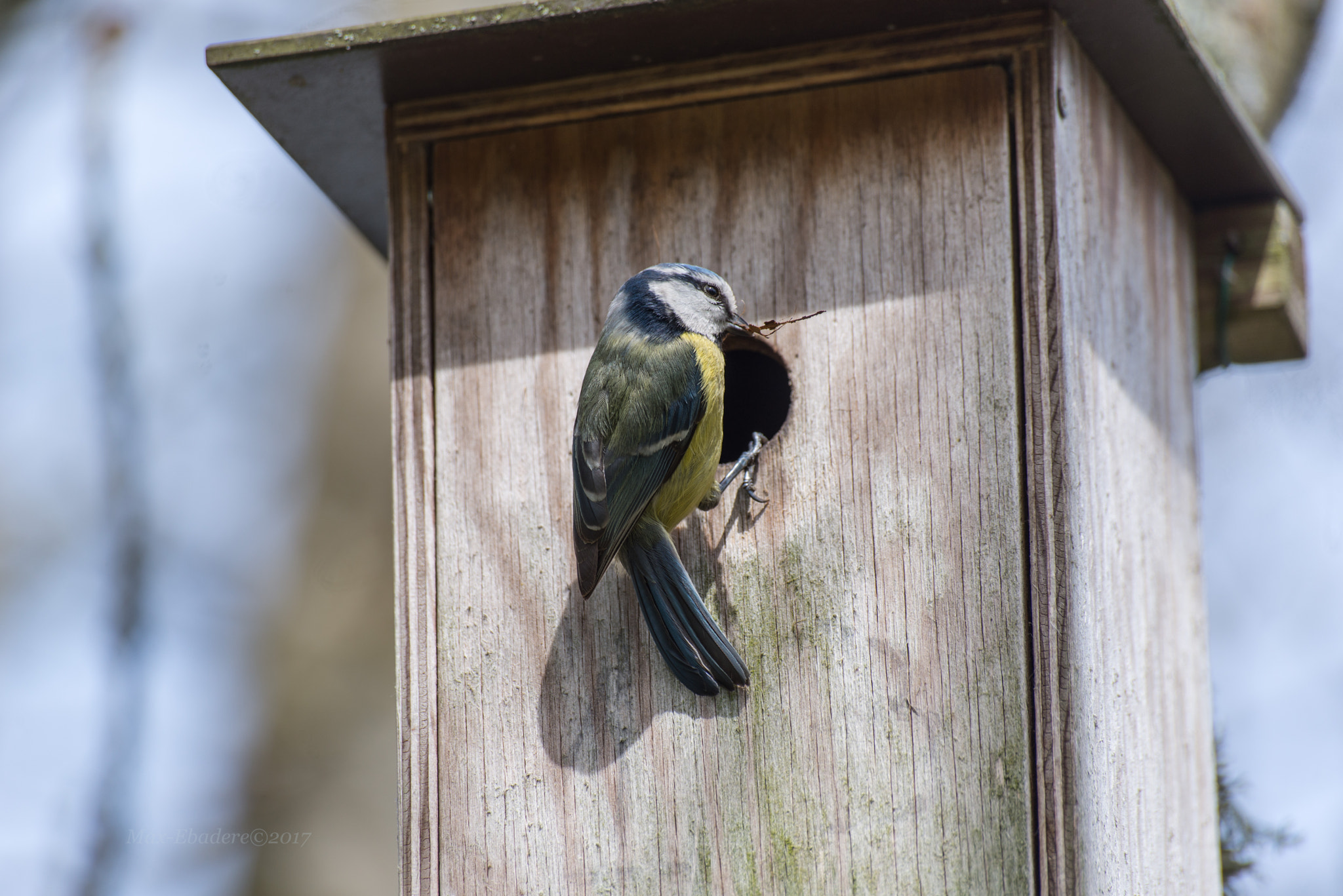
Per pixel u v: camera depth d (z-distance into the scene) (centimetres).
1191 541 966
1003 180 775
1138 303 894
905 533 760
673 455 788
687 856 758
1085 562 746
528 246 847
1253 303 1030
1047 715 710
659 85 835
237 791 1449
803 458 786
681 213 830
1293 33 1235
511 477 823
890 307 786
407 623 812
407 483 829
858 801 739
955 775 725
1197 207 1048
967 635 738
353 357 1628
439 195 861
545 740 787
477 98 859
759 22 792
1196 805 905
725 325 801
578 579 753
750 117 828
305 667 1498
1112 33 802
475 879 779
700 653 756
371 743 1467
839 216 805
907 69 799
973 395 762
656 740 773
